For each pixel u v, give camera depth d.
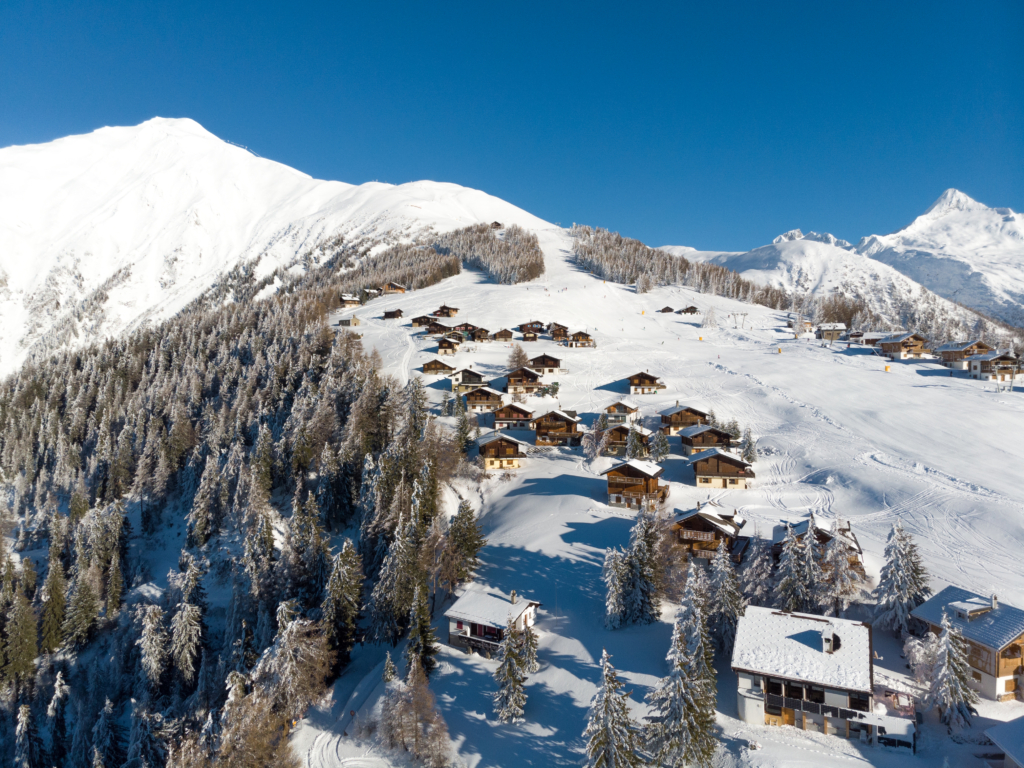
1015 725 32.31
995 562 53.44
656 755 33.91
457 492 79.62
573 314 181.50
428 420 87.00
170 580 68.31
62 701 57.38
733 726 37.47
